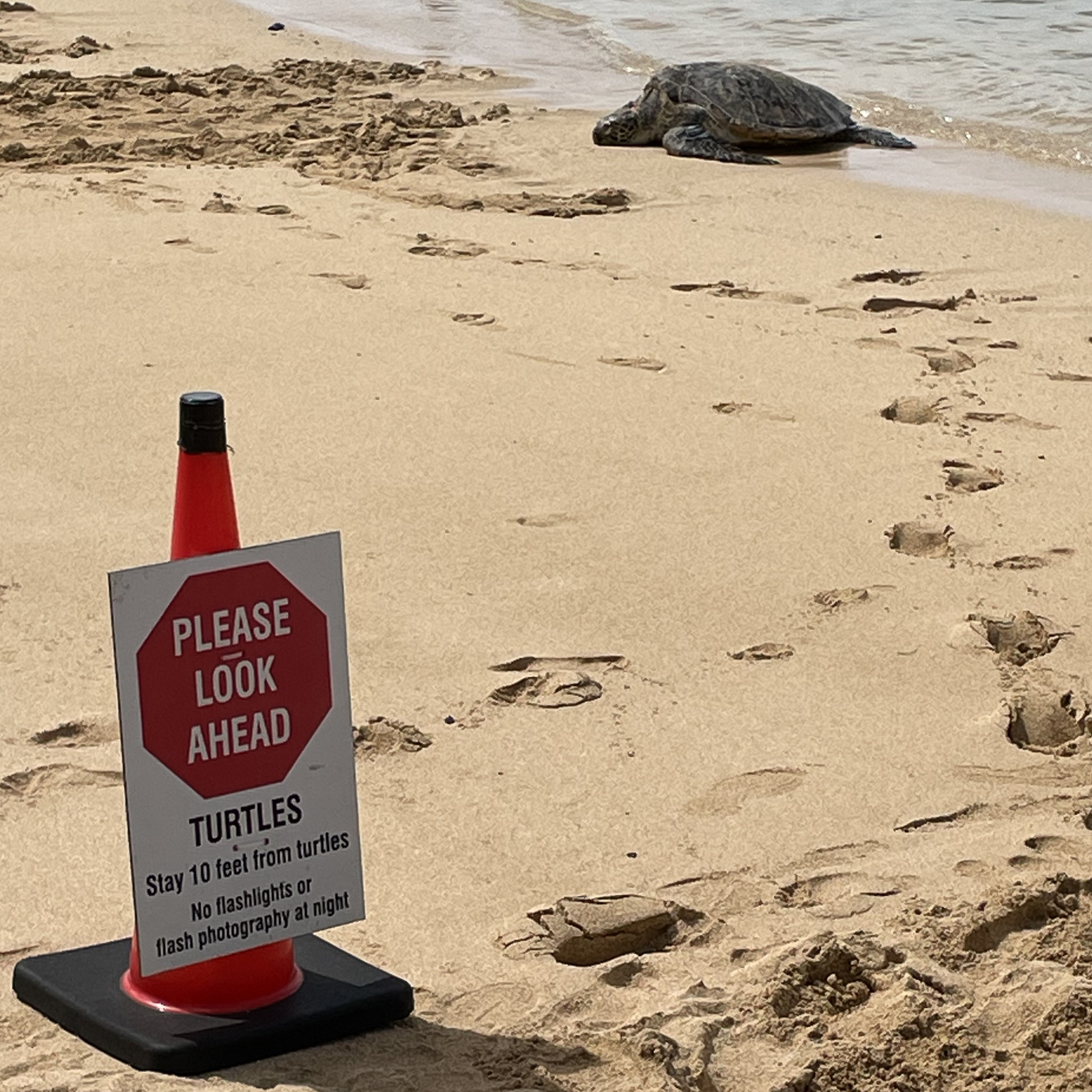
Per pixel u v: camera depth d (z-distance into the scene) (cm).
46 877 415
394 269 866
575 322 780
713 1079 373
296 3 2170
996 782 450
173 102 1339
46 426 620
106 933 402
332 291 818
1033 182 1141
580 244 945
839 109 1312
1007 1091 372
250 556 371
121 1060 373
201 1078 370
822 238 969
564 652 493
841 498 576
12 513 552
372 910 410
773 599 520
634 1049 376
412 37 1861
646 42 1816
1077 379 716
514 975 394
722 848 429
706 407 664
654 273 880
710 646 498
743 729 466
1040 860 425
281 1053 375
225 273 847
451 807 439
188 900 372
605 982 393
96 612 505
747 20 1945
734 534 552
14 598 510
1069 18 1833
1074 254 934
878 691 482
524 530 551
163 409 641
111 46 1670
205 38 1758
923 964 396
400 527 551
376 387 675
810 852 428
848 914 411
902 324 794
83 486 569
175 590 367
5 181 1054
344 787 381
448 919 408
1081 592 527
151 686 367
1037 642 505
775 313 809
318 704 378
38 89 1363
